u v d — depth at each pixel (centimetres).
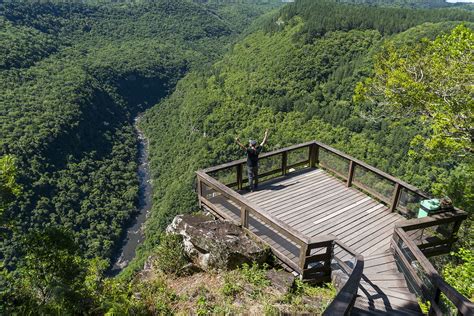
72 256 481
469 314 289
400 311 410
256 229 629
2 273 464
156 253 648
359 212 718
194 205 4988
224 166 748
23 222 4422
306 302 466
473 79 690
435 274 377
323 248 580
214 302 474
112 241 4828
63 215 4962
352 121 5606
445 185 889
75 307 417
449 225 606
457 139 732
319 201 759
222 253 564
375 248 602
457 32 718
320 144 888
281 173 878
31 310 397
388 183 723
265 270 541
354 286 298
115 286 480
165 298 496
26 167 5184
